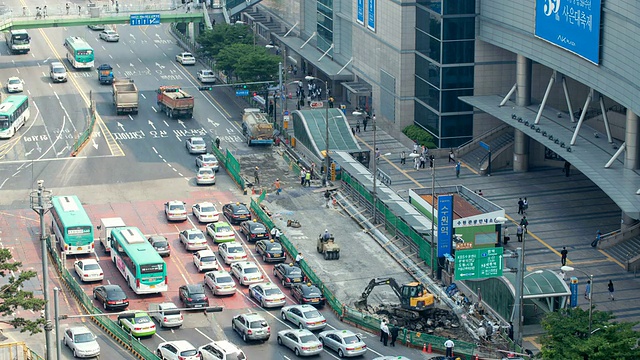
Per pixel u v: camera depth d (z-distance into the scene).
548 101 196.62
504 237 163.12
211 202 185.00
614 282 150.25
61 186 190.75
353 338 132.00
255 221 172.12
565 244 162.50
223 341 129.25
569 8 167.62
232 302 148.75
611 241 160.25
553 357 116.56
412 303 141.12
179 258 163.25
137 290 148.38
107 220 165.88
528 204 178.38
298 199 186.75
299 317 139.75
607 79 159.88
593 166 164.50
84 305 143.88
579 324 118.75
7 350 128.75
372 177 186.62
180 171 199.12
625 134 169.88
